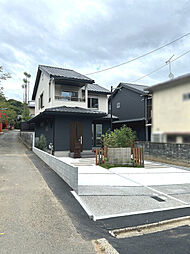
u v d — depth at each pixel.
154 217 3.44
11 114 24.33
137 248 2.57
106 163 8.23
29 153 11.61
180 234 2.94
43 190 4.89
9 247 2.54
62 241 2.71
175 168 8.02
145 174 6.84
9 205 3.88
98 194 4.64
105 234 2.90
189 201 4.26
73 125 11.45
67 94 13.26
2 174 6.36
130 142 9.18
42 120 14.30
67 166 5.59
